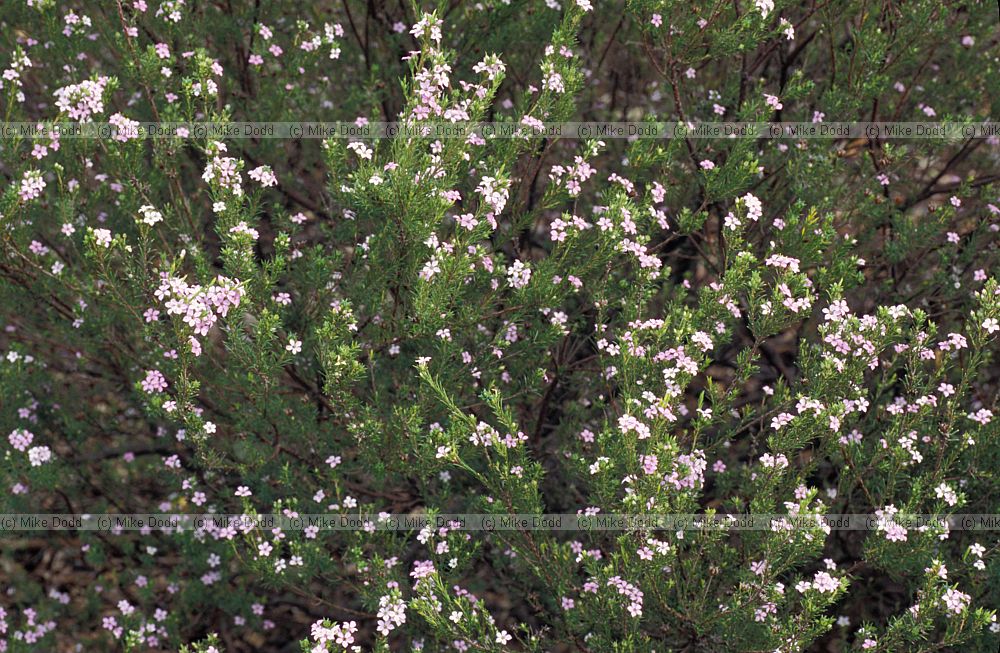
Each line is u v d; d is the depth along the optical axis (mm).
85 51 4422
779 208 4574
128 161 3621
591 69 5273
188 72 4262
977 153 5082
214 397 4328
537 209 3875
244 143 4543
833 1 4289
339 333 3490
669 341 3629
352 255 4105
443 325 3629
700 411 3348
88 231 3314
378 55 5074
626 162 4223
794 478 3619
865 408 3480
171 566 5164
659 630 3791
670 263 5371
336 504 4125
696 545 3596
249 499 4465
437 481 4281
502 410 3408
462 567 3746
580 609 3479
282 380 4422
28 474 4172
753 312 3539
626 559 3252
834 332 3506
